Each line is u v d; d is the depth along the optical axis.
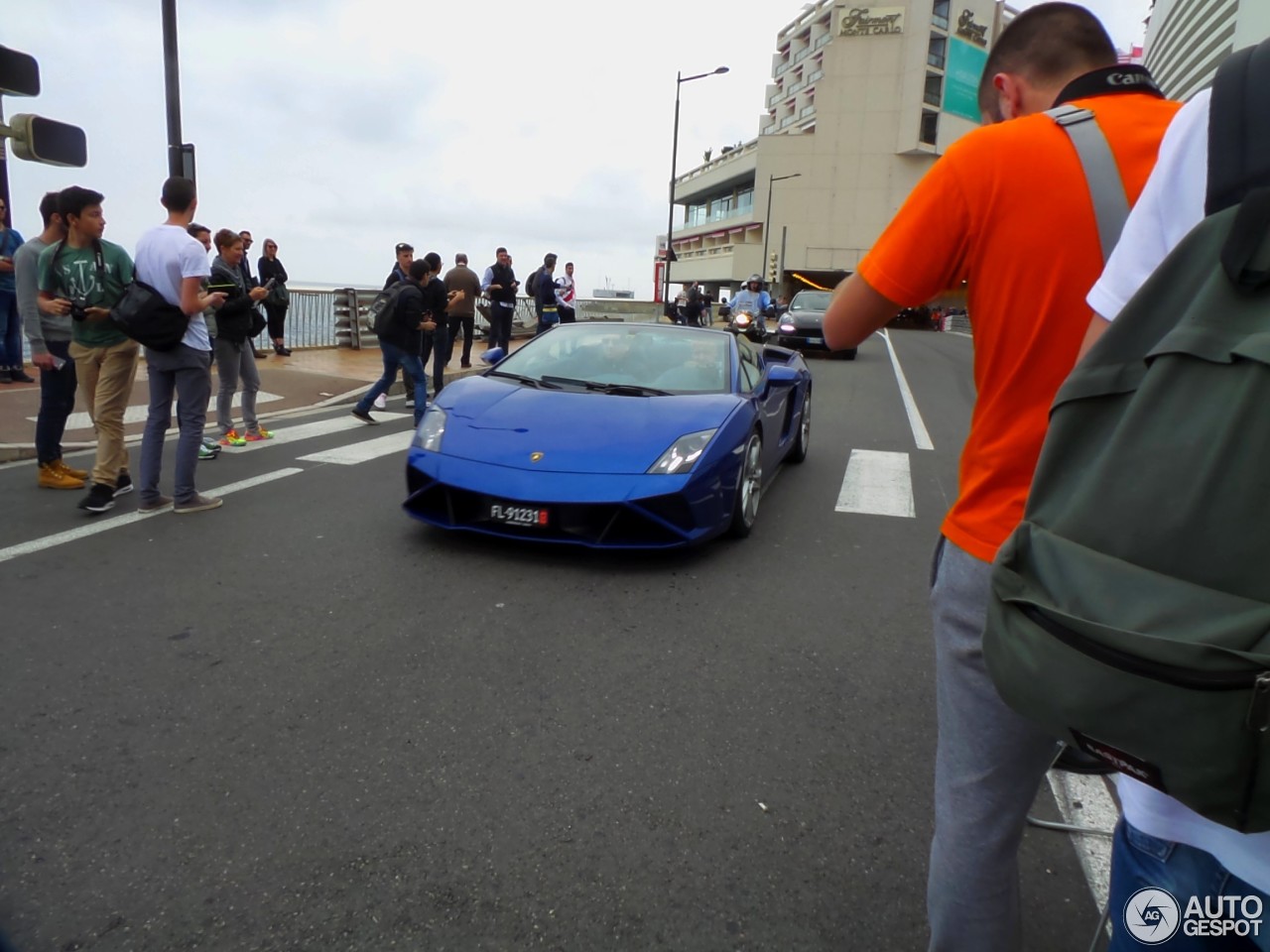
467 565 4.50
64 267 5.20
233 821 2.37
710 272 76.50
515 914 2.05
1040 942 2.04
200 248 4.98
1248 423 0.96
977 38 66.31
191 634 3.58
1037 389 1.41
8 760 2.64
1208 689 0.95
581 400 5.07
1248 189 1.04
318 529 5.08
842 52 65.00
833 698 3.21
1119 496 1.07
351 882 2.15
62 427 5.82
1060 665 1.09
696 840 2.35
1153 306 1.11
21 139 5.94
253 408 7.87
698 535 4.51
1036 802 2.62
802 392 7.36
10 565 4.31
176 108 10.01
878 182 65.69
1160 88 1.48
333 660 3.37
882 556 4.96
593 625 3.80
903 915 2.10
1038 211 1.38
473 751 2.76
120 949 1.91
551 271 16.75
